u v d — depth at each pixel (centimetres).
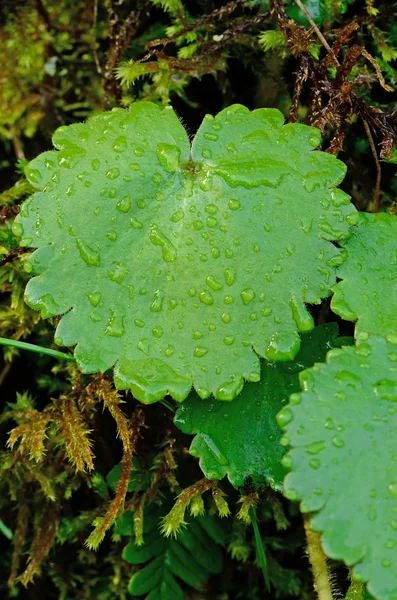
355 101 36
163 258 33
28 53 41
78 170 34
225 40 38
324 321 38
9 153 42
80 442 35
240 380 33
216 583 39
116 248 33
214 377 33
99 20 41
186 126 40
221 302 33
